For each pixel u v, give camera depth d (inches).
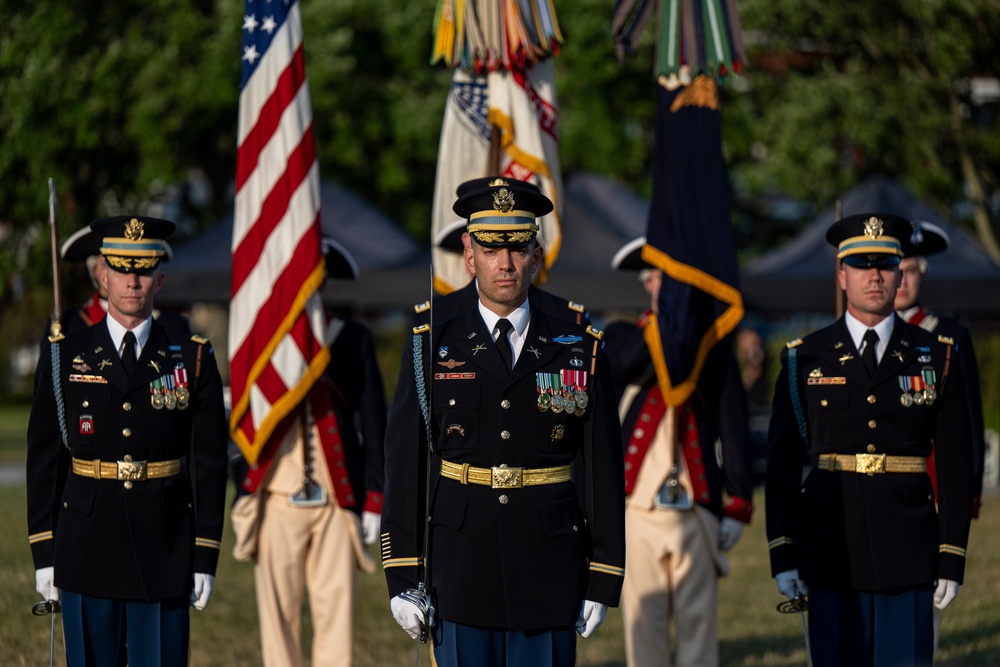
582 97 3262.8
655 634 956.6
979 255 2095.2
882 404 800.9
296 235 982.4
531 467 662.5
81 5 3046.3
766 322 3070.9
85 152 3164.4
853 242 814.5
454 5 1000.9
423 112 3166.8
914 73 3260.3
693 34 1005.2
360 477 975.6
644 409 971.9
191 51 3051.2
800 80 3230.8
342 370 976.9
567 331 684.7
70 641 791.1
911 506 799.7
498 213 657.6
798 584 824.3
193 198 3767.2
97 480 791.1
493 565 654.5
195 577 807.1
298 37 1019.3
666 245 986.1
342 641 952.3
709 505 960.9
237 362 971.9
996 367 2864.2
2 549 1510.8
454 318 687.7
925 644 802.2
